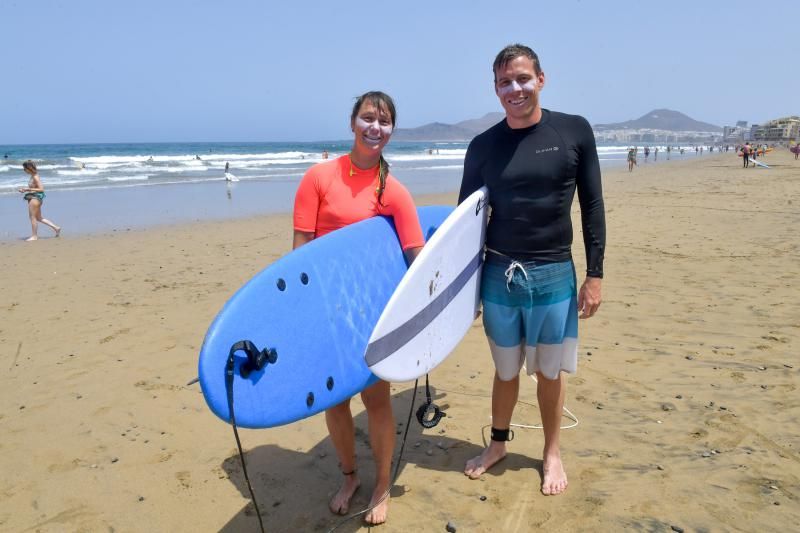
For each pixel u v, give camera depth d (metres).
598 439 3.04
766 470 2.67
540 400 2.65
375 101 2.24
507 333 2.56
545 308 2.47
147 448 3.13
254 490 2.75
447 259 2.30
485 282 2.59
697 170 29.44
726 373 3.76
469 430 3.24
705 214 11.19
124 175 25.88
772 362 3.89
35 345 4.74
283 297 1.99
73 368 4.24
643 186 19.16
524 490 2.63
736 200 13.48
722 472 2.67
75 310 5.71
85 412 3.55
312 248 2.18
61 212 13.66
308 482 2.81
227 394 1.71
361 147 2.31
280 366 1.91
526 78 2.26
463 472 2.82
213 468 2.94
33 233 9.98
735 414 3.21
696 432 3.04
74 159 38.97
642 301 5.41
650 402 3.42
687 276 6.29
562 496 2.57
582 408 3.39
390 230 2.47
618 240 8.58
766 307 5.07
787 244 7.86
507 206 2.44
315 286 2.12
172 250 8.90
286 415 1.90
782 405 3.29
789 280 5.96
